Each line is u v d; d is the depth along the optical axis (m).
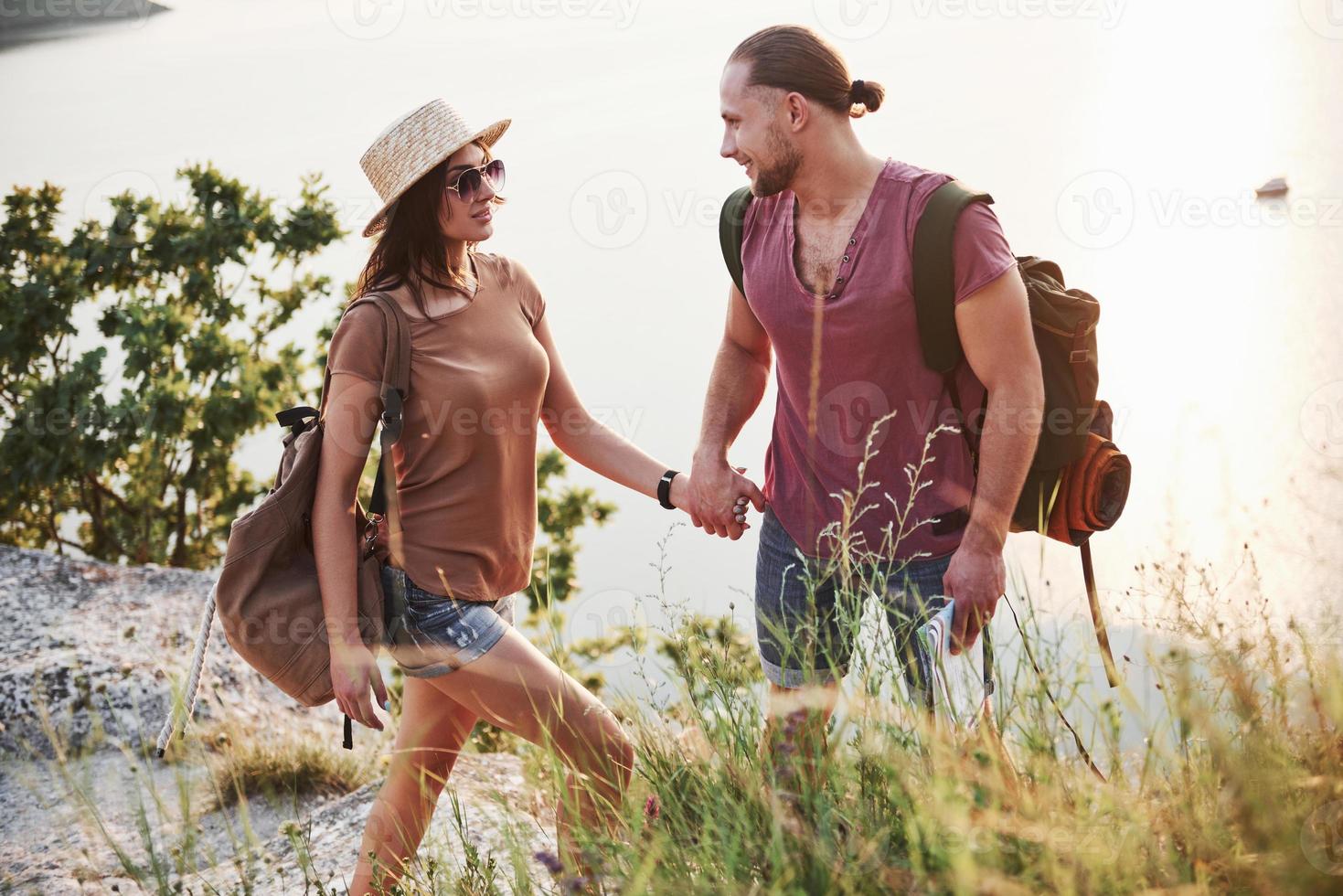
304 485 2.38
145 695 5.45
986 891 1.40
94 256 12.66
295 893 2.81
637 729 2.22
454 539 2.41
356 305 2.39
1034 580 1.94
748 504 2.78
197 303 12.92
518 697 2.31
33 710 5.20
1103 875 1.45
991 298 2.24
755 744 1.93
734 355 2.89
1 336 12.26
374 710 2.34
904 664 2.02
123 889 2.46
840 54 2.40
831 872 1.58
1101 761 1.71
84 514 13.00
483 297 2.53
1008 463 2.27
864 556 2.35
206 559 13.10
